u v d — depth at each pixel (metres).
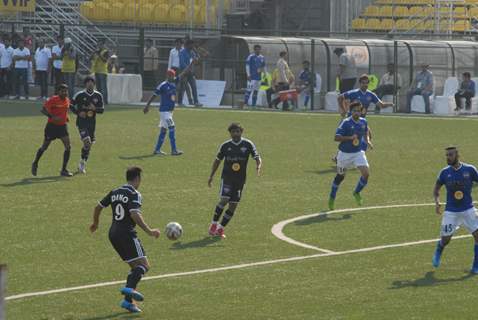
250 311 38.06
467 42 129.25
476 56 127.38
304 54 124.44
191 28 132.62
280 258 46.59
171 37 136.75
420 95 119.06
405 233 52.38
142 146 83.62
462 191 44.09
